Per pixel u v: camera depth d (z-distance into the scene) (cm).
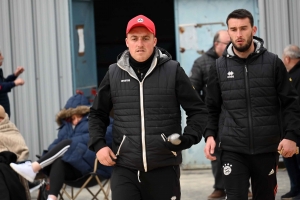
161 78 704
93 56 1571
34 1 1495
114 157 706
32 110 1508
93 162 1070
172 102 705
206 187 1346
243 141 806
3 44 1503
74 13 1503
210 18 1519
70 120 1123
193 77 1233
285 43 1493
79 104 1135
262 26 1497
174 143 668
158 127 696
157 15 1961
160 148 693
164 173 703
